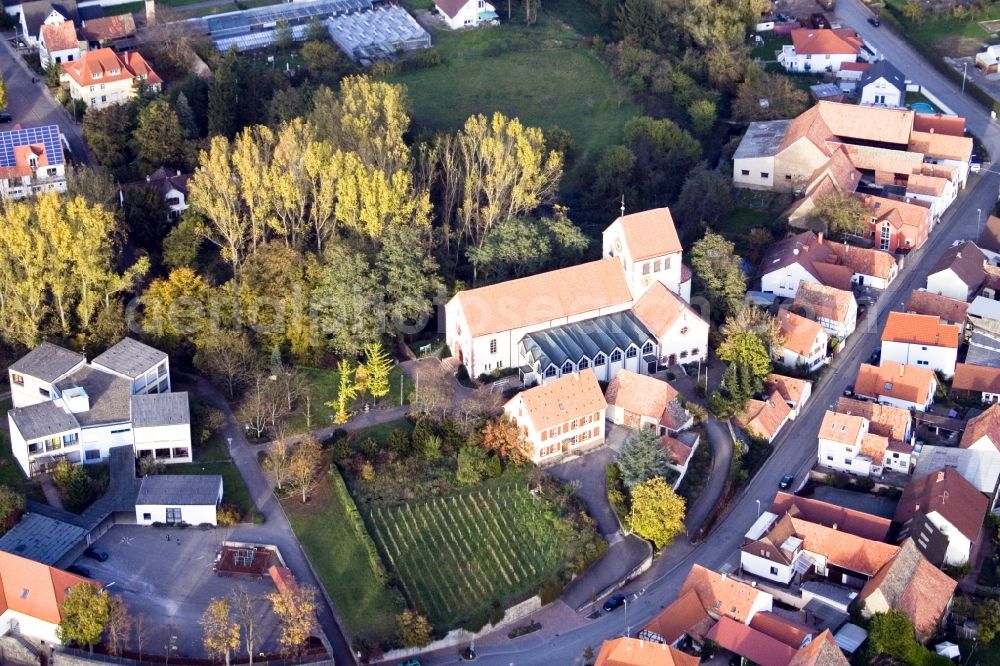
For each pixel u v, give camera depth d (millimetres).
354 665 161625
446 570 172625
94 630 157250
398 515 179625
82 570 169500
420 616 161750
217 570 170625
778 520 181375
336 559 172875
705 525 182125
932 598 169750
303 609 157750
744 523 184750
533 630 167500
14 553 166500
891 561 170750
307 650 158875
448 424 189625
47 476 182250
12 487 180125
